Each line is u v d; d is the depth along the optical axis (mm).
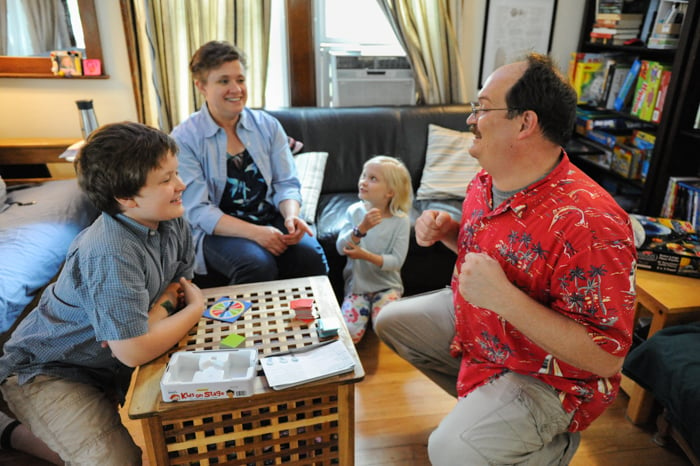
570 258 996
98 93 2672
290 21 2686
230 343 1140
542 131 1032
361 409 1676
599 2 2715
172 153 1097
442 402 1717
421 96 2857
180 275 1351
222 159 1891
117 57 2607
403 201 1922
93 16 2504
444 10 2662
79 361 1201
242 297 1338
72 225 2012
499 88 1040
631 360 1502
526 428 1102
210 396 991
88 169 1035
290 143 2477
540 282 1070
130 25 2457
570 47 3000
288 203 1989
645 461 1496
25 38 2520
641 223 1888
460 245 1355
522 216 1082
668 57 2443
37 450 1428
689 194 2133
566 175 1078
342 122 2588
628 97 2600
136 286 1064
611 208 1010
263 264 1767
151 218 1109
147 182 1044
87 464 1166
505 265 1126
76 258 1105
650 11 2494
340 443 1150
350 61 2770
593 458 1502
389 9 2621
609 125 2541
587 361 997
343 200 2445
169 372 1014
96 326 1057
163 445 1040
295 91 2836
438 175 2531
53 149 2508
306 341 1160
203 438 1057
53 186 2240
